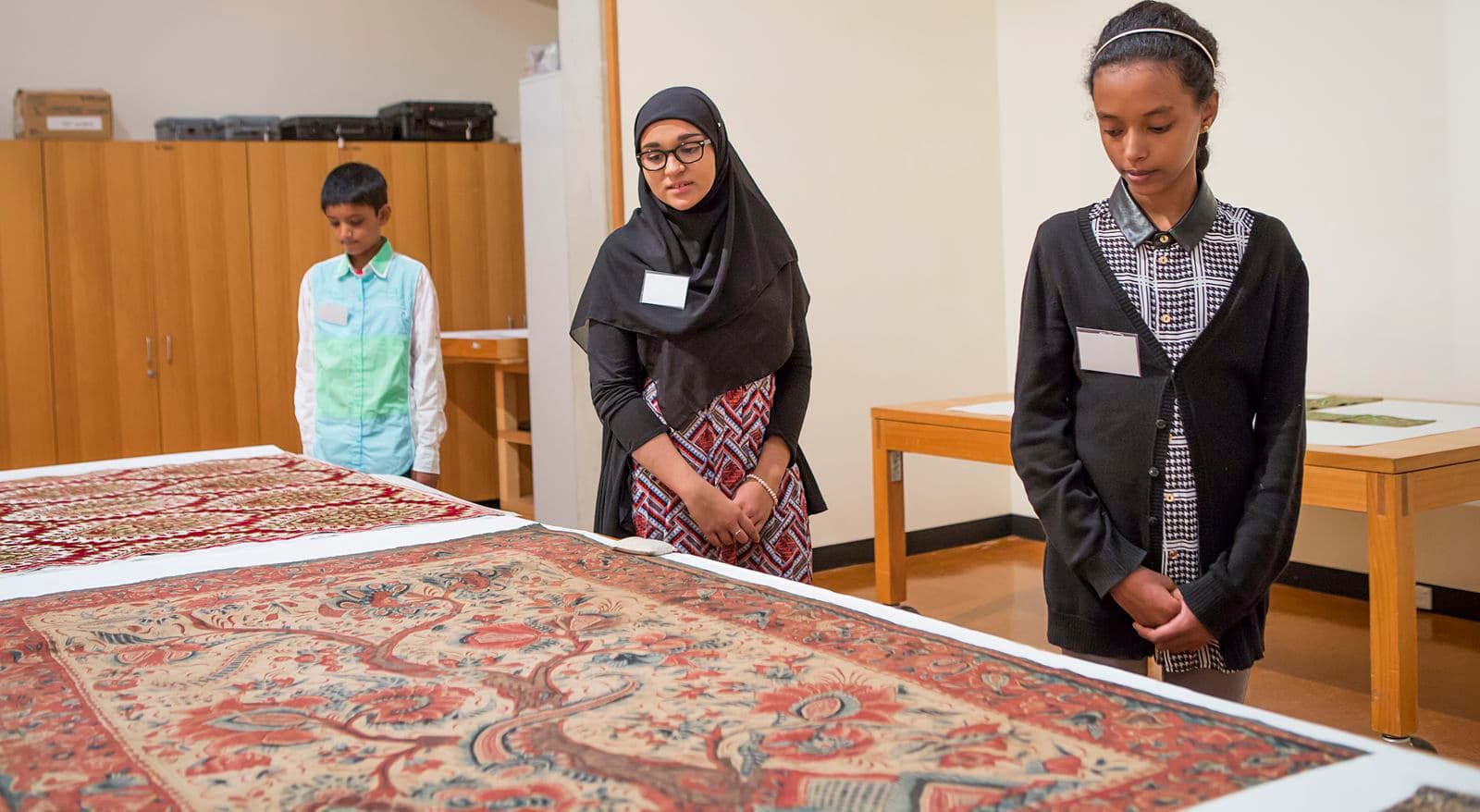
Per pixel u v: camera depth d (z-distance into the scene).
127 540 1.75
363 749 0.87
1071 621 1.62
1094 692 0.96
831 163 4.78
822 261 4.78
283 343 6.19
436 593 1.37
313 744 0.88
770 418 2.01
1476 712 2.97
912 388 5.05
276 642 1.18
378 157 6.28
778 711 0.93
